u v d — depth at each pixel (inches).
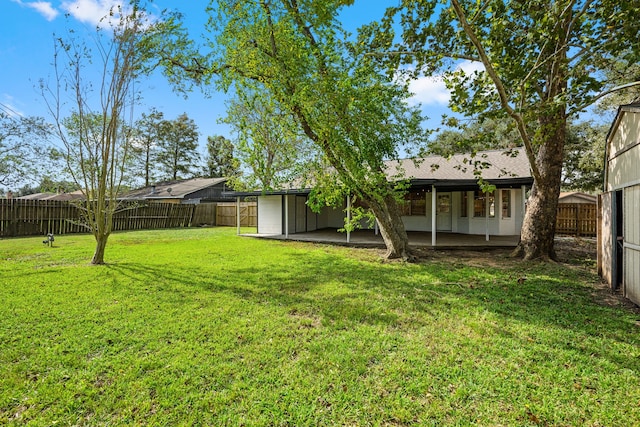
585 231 540.7
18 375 103.3
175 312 164.7
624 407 88.7
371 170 299.6
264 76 281.7
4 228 522.6
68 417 84.4
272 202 577.3
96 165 294.0
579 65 187.8
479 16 194.2
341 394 94.7
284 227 565.6
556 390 96.8
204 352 120.1
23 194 1238.9
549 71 221.0
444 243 406.3
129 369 107.6
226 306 174.7
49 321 150.7
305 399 92.6
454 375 105.0
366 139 294.5
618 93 440.1
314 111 271.3
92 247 408.2
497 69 199.9
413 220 576.7
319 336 135.9
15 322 148.6
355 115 278.1
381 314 163.0
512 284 225.5
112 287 212.2
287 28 255.4
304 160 327.9
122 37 283.4
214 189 1107.3
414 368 109.1
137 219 721.0
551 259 315.9
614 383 100.3
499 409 88.2
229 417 84.8
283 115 297.7
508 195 499.2
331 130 267.7
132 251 382.6
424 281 235.0
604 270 235.6
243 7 264.7
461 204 533.3
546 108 201.5
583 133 776.3
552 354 119.6
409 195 578.9
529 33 186.5
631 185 184.4
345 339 132.3
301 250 395.5
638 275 175.2
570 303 182.5
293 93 271.9
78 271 261.4
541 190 318.3
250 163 330.6
